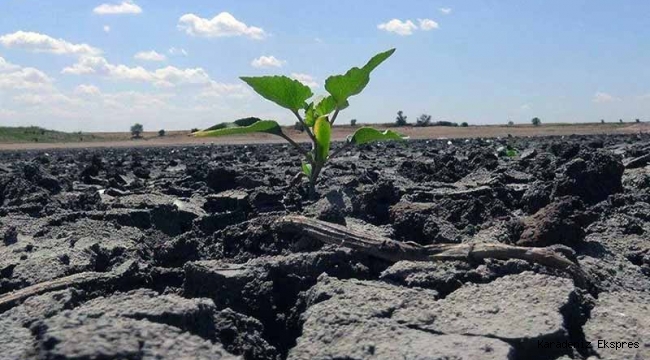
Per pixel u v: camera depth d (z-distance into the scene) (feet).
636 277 1.38
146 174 3.96
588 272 1.33
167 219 2.20
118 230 1.91
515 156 4.63
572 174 2.10
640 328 1.07
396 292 1.18
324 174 3.29
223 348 0.95
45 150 12.44
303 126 2.31
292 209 2.12
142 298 1.10
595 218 1.58
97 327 0.85
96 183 3.56
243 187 2.84
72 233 1.84
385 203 2.00
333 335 1.00
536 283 1.17
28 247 1.65
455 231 1.69
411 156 5.49
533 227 1.57
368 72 2.21
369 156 5.72
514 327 1.01
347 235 1.47
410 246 1.40
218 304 1.30
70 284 1.30
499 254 1.33
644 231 1.69
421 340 0.97
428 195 2.28
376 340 0.97
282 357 1.18
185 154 7.64
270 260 1.42
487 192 2.21
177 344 0.85
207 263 1.39
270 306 1.29
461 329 1.02
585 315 1.13
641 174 2.76
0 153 10.25
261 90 2.23
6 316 1.06
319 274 1.36
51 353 0.79
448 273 1.27
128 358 0.80
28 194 2.73
